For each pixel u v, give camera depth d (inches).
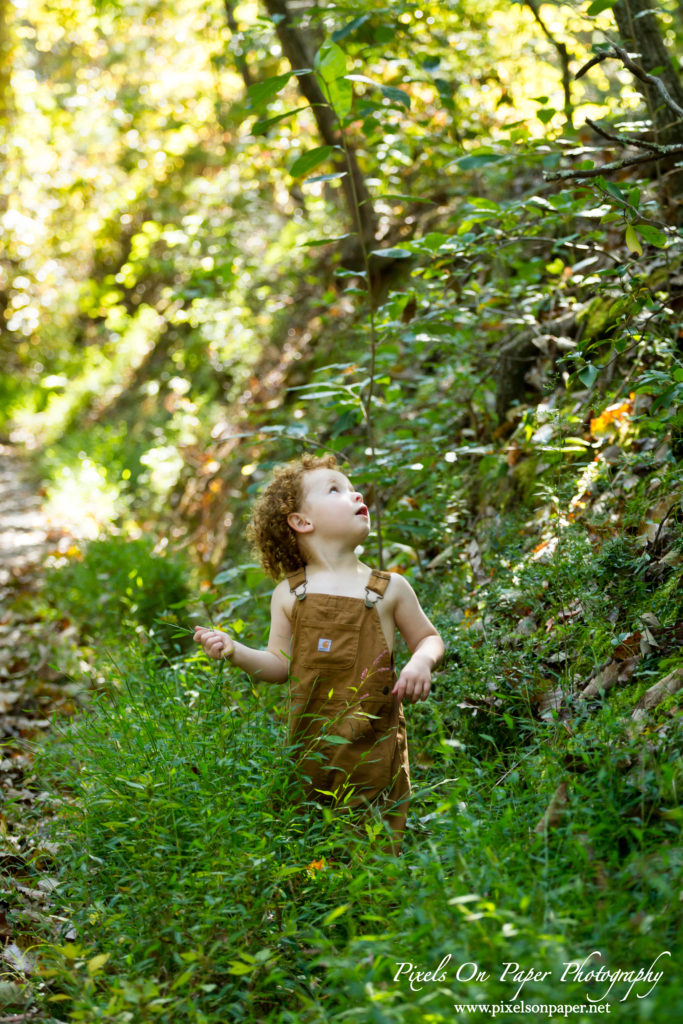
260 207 364.2
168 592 225.1
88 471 387.9
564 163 203.6
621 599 122.0
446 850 86.0
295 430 157.4
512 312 195.9
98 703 137.1
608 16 174.6
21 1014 92.5
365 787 105.3
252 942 85.7
